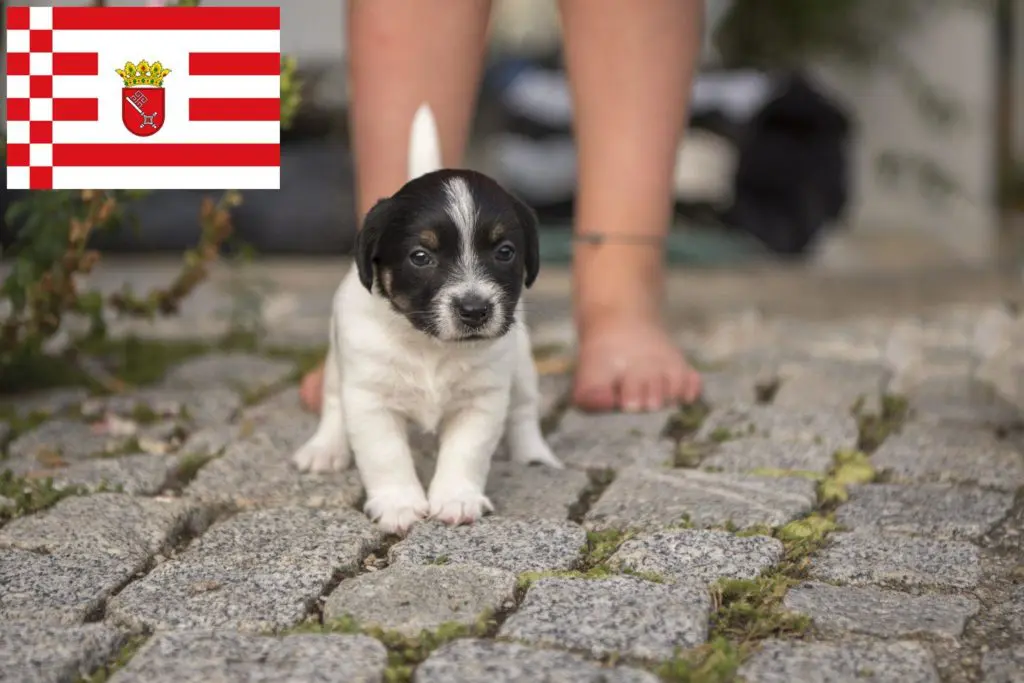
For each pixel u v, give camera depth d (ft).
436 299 10.01
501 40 33.76
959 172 32.04
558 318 19.60
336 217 25.09
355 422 10.61
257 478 11.48
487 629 8.30
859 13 31.71
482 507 10.42
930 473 11.72
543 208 27.20
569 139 27.14
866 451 12.71
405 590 8.76
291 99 13.83
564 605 8.46
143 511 10.46
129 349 16.21
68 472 11.52
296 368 16.06
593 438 12.96
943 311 20.27
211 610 8.52
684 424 13.62
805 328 18.80
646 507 10.64
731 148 26.86
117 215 14.10
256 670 7.50
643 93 14.12
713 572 9.18
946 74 31.81
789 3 31.78
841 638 8.23
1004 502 10.82
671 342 14.65
